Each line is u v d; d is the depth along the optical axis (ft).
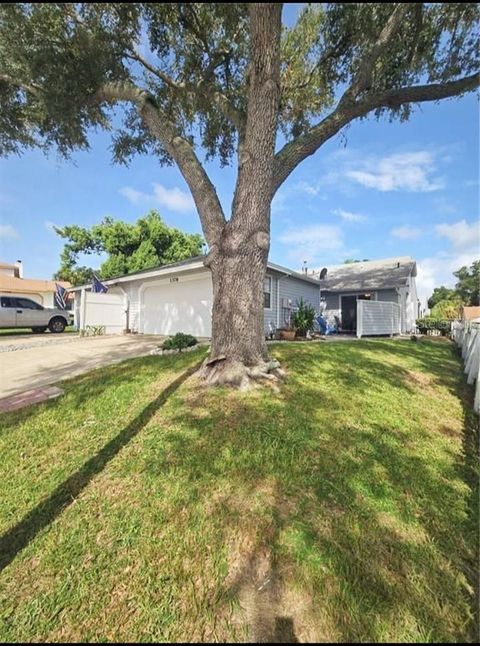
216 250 14.33
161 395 13.05
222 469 8.14
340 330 53.26
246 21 16.22
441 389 15.72
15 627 5.03
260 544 6.03
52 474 8.55
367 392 13.69
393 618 4.79
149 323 42.65
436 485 7.70
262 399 12.03
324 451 8.86
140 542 6.28
